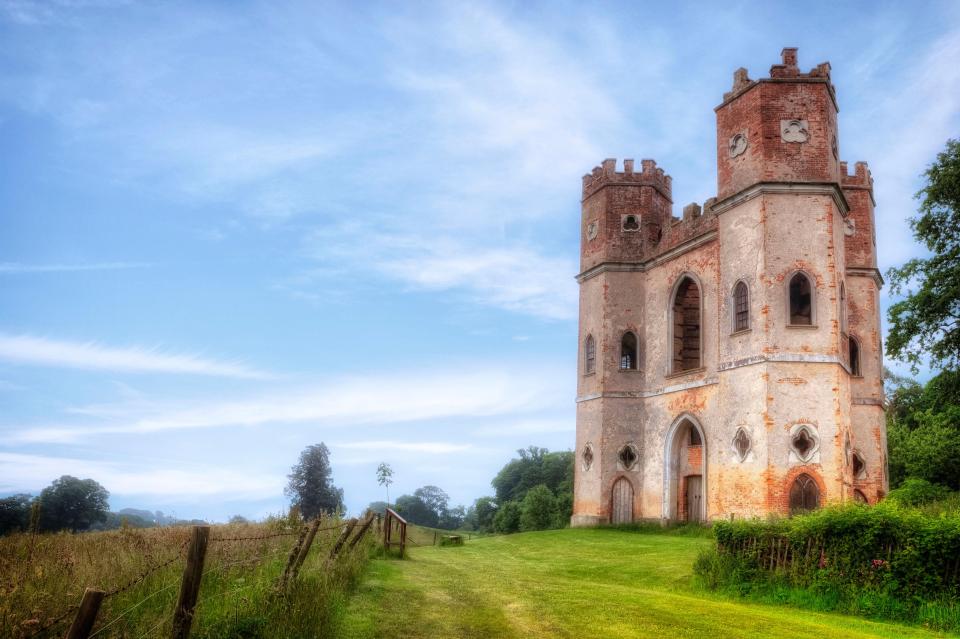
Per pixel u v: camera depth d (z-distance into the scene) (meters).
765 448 26.56
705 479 30.94
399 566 19.50
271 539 15.36
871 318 34.16
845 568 14.52
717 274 31.58
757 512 26.55
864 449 32.88
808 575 15.06
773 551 16.02
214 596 9.73
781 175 28.38
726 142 30.53
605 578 19.44
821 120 28.75
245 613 9.20
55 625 7.56
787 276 27.69
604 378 36.50
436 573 18.42
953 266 32.00
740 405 28.06
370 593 14.11
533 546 28.77
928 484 30.28
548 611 13.09
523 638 10.97
